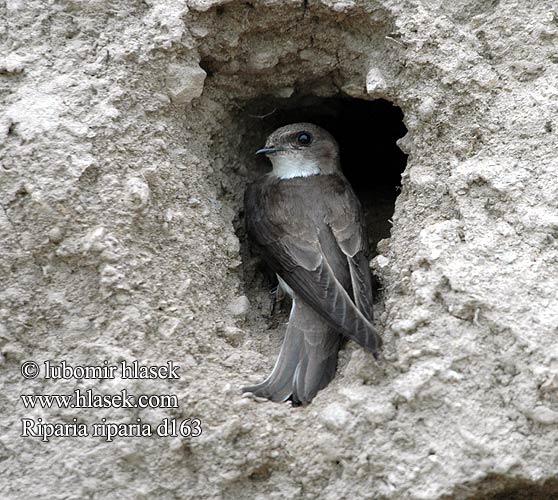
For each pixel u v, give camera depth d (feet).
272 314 31.48
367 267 29.94
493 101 28.89
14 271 26.73
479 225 26.96
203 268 28.71
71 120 28.07
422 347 25.35
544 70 28.94
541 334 24.80
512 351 24.80
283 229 31.37
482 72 29.09
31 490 24.67
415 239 27.71
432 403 24.75
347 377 26.14
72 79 28.81
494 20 29.71
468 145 28.60
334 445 24.84
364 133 38.40
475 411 24.43
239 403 25.67
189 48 30.22
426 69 29.60
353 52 31.73
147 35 29.81
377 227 36.04
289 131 34.42
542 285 25.63
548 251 26.25
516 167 27.63
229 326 28.04
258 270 33.14
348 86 32.32
